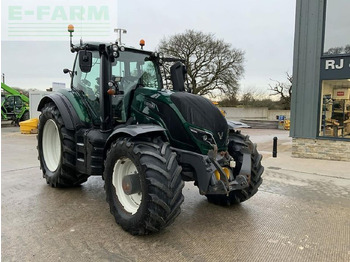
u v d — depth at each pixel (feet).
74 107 15.69
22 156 28.14
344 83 29.07
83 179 16.96
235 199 14.44
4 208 13.91
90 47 15.07
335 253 10.34
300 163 27.48
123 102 14.20
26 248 10.21
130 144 11.19
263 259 9.84
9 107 75.66
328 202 15.93
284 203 15.64
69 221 12.51
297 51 30.58
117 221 11.80
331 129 29.66
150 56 15.92
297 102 30.76
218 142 12.36
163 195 10.39
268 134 63.21
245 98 130.93
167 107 12.59
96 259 9.61
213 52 95.04
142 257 9.78
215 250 10.36
